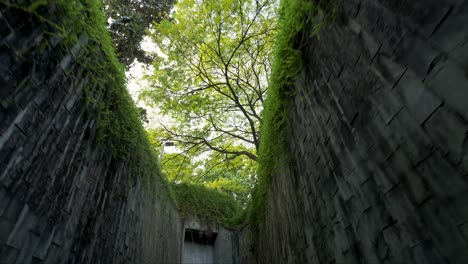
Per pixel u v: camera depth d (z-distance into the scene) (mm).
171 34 6020
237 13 6203
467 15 681
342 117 1391
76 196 1660
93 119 1884
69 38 1486
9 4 1052
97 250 2008
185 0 5652
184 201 8211
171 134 8047
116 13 5289
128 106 2605
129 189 2822
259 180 4098
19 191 1126
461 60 695
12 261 1085
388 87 1005
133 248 2996
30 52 1180
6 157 1046
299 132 2158
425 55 822
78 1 1553
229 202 9430
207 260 8180
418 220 859
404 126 917
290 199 2543
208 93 7676
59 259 1472
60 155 1455
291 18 1970
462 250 694
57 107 1414
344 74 1360
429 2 808
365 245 1193
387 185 1022
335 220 1522
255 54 7340
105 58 2092
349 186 1338
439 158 771
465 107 681
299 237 2279
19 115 1118
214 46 6699
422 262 846
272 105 2748
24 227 1163
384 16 1030
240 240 6844
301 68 2027
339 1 1401
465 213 685
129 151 2801
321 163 1715
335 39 1455
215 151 8594
